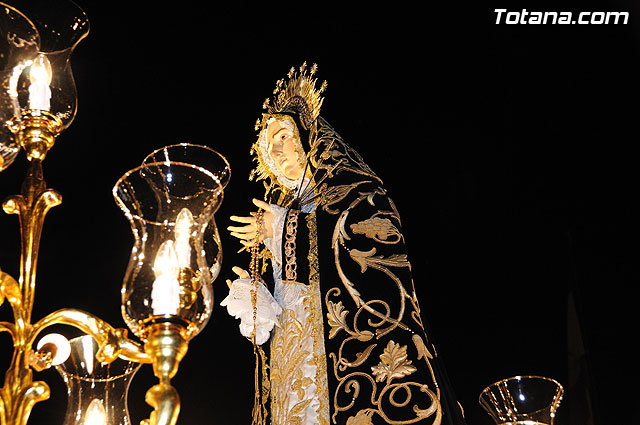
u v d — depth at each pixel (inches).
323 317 108.2
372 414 98.7
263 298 117.6
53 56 79.5
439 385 100.7
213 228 79.3
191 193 62.4
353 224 116.4
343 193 120.5
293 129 136.3
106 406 75.9
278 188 141.4
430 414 97.7
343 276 111.1
